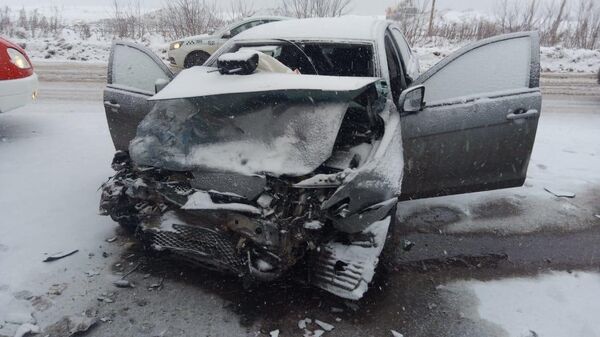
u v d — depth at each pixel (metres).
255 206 2.52
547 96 8.91
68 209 3.96
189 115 2.98
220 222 2.59
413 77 4.34
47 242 3.44
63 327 2.60
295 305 2.80
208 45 9.88
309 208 2.51
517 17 18.81
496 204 4.28
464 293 2.97
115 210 3.21
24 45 13.56
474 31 18.19
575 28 18.16
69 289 2.93
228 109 2.85
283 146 2.66
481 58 3.40
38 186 4.39
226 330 2.60
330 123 2.66
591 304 2.87
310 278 2.79
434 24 20.23
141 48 4.03
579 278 3.15
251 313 2.73
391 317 2.73
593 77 11.17
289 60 3.80
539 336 2.59
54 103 7.61
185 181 2.79
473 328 2.65
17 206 3.97
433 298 2.91
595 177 4.89
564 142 5.99
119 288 2.96
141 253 3.34
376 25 3.95
